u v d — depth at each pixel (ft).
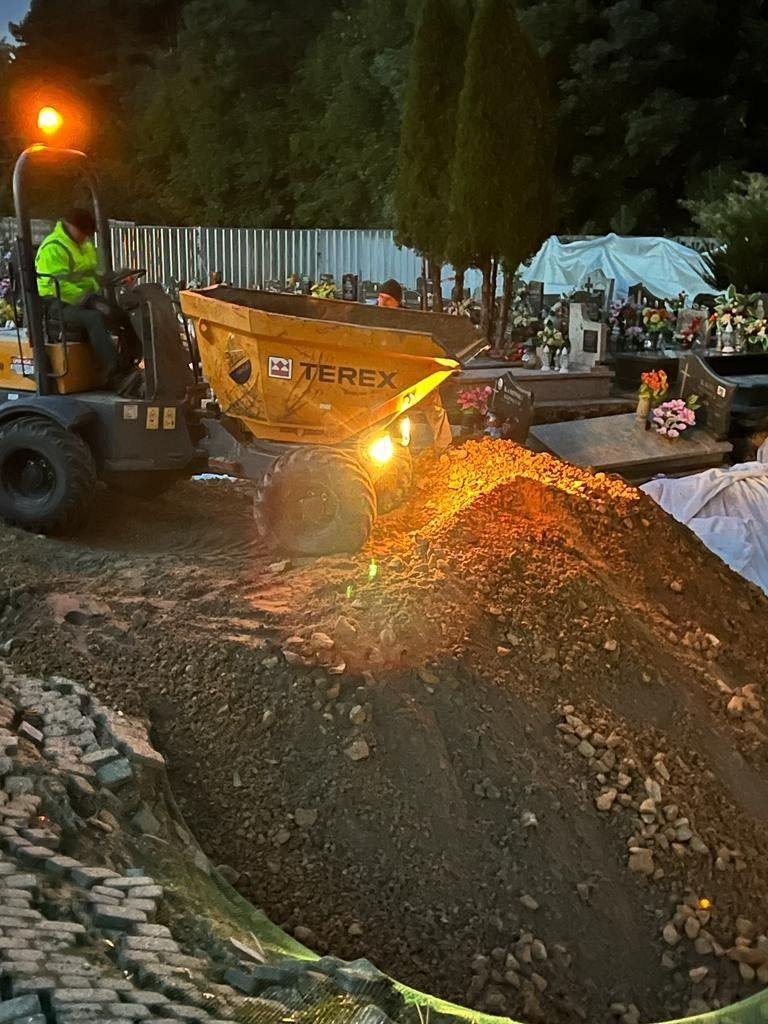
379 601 18.47
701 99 94.94
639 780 16.92
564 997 14.01
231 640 17.62
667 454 38.65
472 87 45.70
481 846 15.48
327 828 15.46
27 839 12.29
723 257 71.56
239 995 10.21
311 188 125.70
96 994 9.45
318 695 16.72
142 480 23.21
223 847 15.05
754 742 19.04
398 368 21.04
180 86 137.28
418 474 25.26
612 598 20.72
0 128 148.87
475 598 18.98
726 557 28.60
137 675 17.26
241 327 20.88
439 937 14.35
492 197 46.93
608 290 59.00
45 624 18.20
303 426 21.58
